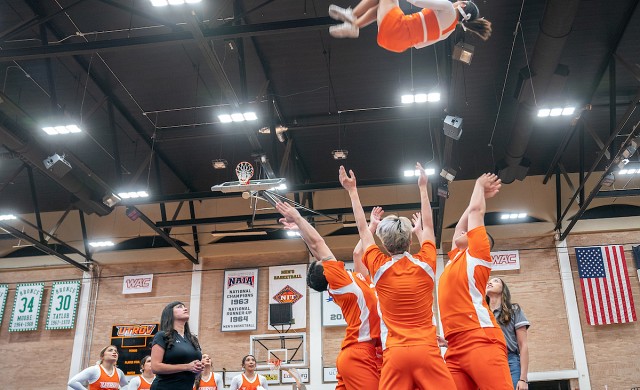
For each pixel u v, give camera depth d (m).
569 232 22.42
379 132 20.64
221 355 22.80
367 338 4.89
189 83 18.14
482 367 4.39
